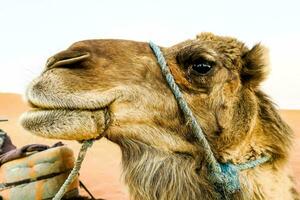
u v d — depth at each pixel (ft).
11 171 6.80
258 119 6.13
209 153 5.92
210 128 6.07
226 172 5.94
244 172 5.98
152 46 6.26
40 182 6.77
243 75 6.24
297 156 20.63
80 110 5.76
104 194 15.99
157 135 6.06
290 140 6.26
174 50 6.28
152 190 6.07
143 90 6.04
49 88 5.71
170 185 6.03
